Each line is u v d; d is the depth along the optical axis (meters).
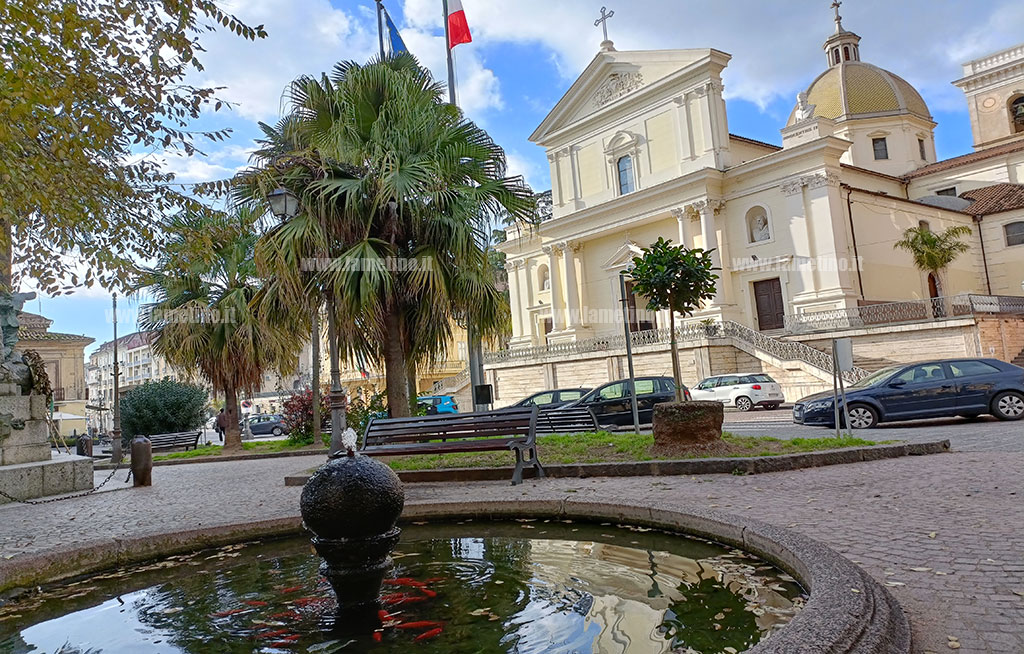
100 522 6.95
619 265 37.50
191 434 21.94
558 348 34.06
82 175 6.82
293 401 20.77
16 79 5.50
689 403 8.61
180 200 8.08
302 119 12.34
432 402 29.22
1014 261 36.47
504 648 3.03
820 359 24.77
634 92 36.53
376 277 10.60
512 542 5.25
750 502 5.75
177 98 7.27
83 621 3.85
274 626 3.53
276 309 12.23
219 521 5.92
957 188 41.28
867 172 38.81
